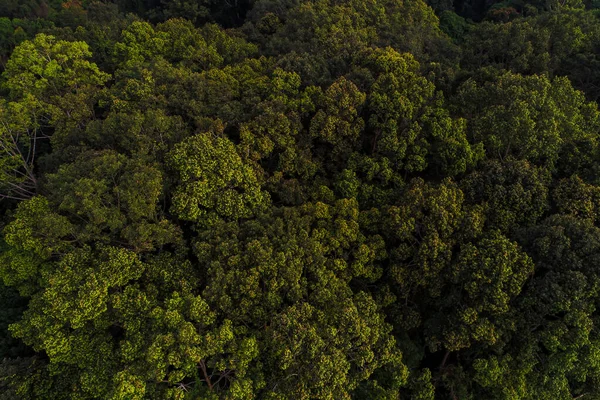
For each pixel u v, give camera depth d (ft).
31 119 91.66
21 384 65.72
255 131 83.92
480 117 93.25
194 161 70.54
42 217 69.00
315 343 58.34
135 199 67.10
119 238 69.87
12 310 79.10
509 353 71.20
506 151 87.10
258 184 77.15
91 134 83.76
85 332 63.36
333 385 58.13
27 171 88.22
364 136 93.40
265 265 64.54
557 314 71.15
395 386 69.36
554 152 86.07
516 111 85.97
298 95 94.68
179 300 60.34
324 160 92.84
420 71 109.91
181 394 54.19
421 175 93.25
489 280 67.10
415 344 79.36
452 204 73.87
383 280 80.89
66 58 99.55
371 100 90.48
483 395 73.92
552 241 70.33
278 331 60.39
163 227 68.44
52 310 59.06
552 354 69.26
